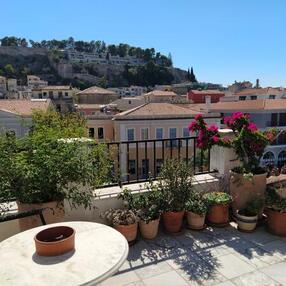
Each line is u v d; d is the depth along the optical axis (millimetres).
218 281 2406
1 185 2531
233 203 3566
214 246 2975
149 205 3203
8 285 1318
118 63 103562
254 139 3578
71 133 3445
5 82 61906
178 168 3348
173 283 2387
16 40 95188
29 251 1617
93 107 35312
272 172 4086
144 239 3113
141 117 20953
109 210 3184
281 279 2430
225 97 47844
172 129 21500
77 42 111750
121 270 2570
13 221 2844
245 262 2684
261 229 3346
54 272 1410
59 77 83062
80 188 2938
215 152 3984
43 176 2611
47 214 2668
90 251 1607
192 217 3279
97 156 3217
